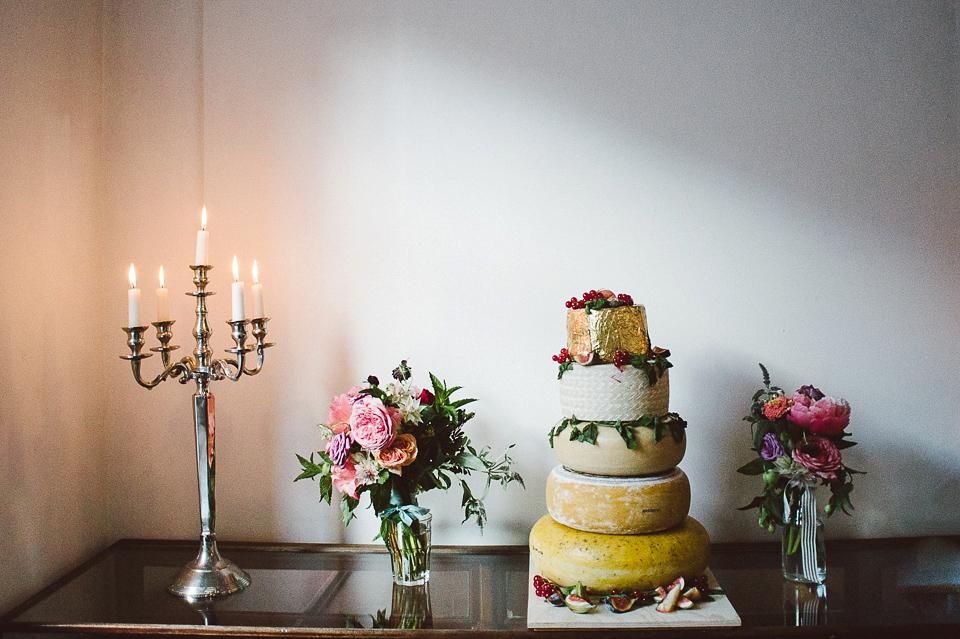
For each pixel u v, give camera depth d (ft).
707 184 5.55
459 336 5.59
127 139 5.61
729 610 4.15
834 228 5.55
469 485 5.60
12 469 4.46
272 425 5.64
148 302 5.62
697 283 5.55
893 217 5.55
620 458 4.31
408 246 5.59
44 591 4.66
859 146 5.54
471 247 5.57
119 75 5.61
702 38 5.55
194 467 5.64
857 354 5.56
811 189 5.55
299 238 5.61
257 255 5.62
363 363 5.62
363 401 4.46
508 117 5.56
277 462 5.64
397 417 4.46
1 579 4.35
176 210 5.62
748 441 5.56
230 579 4.70
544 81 5.56
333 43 5.60
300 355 5.62
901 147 5.54
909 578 4.75
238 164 5.62
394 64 5.59
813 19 5.55
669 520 4.36
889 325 5.56
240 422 5.64
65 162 5.08
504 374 5.59
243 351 4.68
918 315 5.57
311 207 5.61
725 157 5.55
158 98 5.61
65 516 5.05
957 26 5.54
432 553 5.34
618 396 4.33
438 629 4.07
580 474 4.50
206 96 5.62
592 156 5.56
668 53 5.55
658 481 4.36
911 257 5.55
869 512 5.59
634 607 4.19
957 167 5.54
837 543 5.42
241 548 5.45
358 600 4.52
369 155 5.59
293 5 5.62
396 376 4.79
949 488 5.59
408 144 5.59
